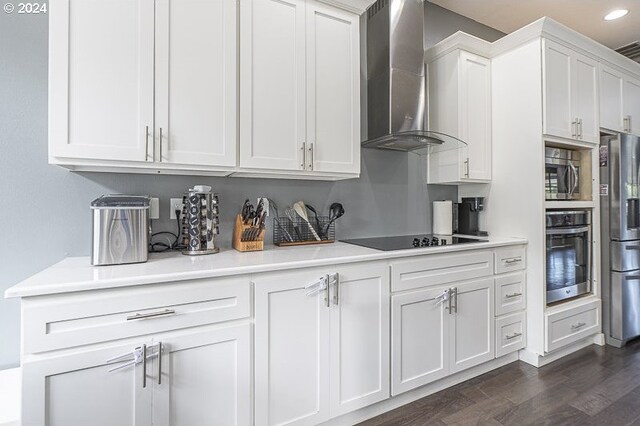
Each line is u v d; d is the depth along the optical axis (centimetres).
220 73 156
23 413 101
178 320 123
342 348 160
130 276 116
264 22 168
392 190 254
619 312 257
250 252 174
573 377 211
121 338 114
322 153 185
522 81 238
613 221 260
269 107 169
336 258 156
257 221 182
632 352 248
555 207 236
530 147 233
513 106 244
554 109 232
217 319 130
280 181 210
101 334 111
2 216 146
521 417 170
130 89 138
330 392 156
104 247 134
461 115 241
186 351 124
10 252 147
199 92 151
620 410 175
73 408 107
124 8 137
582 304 248
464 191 283
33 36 151
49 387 104
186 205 169
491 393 194
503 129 251
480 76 252
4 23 147
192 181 183
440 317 193
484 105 254
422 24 229
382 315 172
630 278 259
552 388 198
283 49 173
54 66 126
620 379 207
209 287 129
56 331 105
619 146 257
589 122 256
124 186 168
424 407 181
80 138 130
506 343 223
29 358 102
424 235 261
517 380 208
